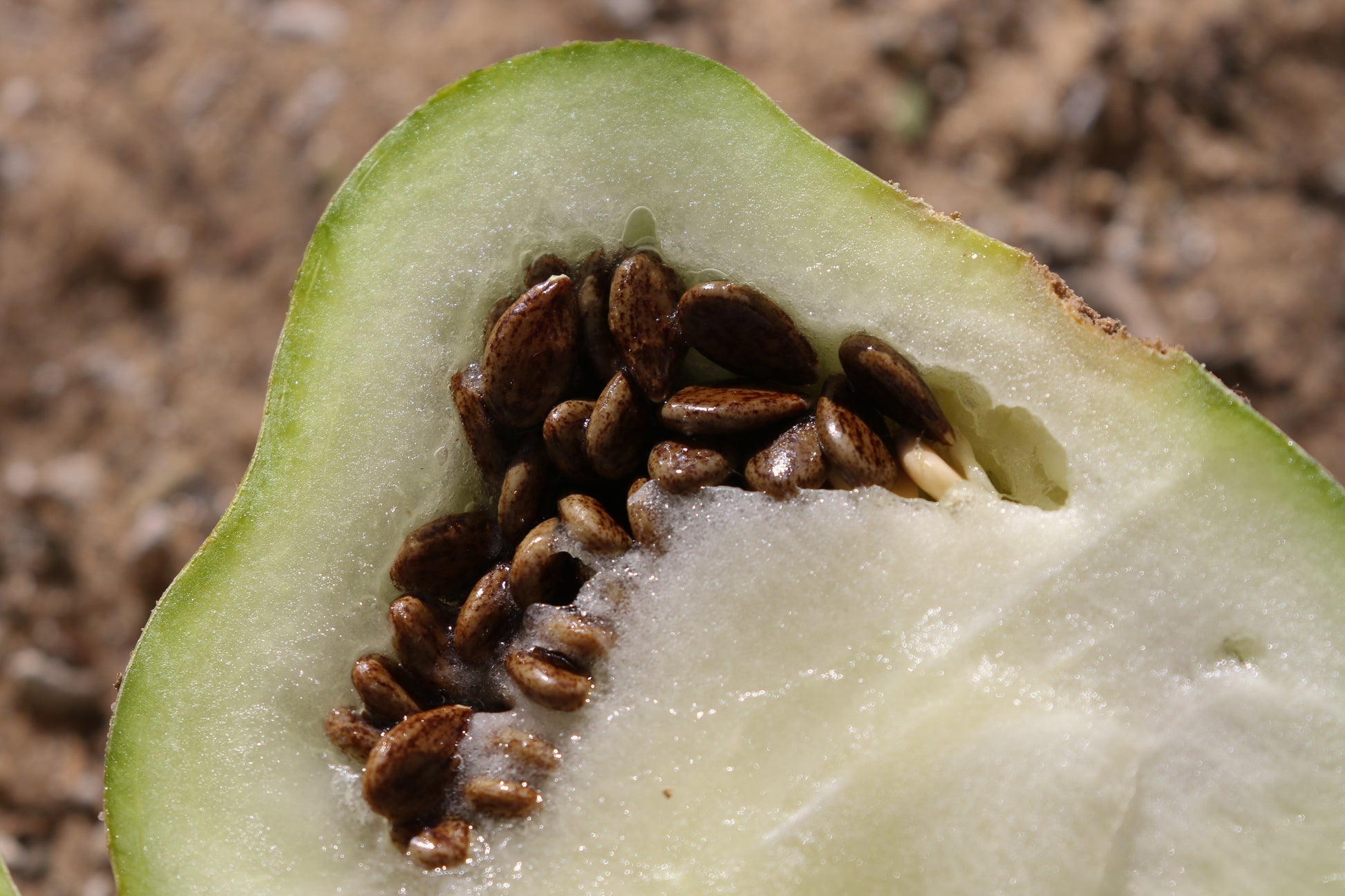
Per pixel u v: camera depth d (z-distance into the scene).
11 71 0.52
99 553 0.45
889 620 0.25
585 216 0.26
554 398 0.26
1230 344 0.45
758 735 0.25
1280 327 0.45
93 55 0.52
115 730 0.26
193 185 0.50
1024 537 0.25
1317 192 0.47
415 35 0.52
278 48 0.52
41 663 0.43
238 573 0.26
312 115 0.51
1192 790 0.25
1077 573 0.25
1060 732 0.25
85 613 0.44
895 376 0.25
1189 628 0.25
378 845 0.26
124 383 0.48
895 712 0.25
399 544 0.26
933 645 0.25
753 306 0.26
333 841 0.26
